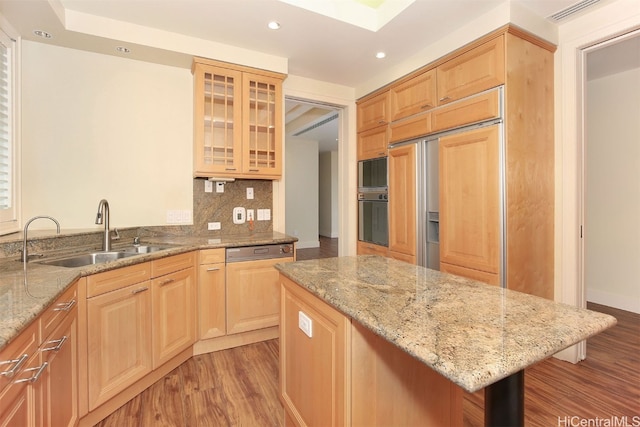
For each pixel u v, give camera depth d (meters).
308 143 7.61
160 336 2.10
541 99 2.35
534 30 2.23
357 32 2.48
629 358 2.44
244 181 3.12
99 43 2.38
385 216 3.29
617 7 2.11
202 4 2.14
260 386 2.10
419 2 2.12
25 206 2.33
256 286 2.64
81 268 1.63
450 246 2.54
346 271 1.57
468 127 2.42
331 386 1.22
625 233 3.46
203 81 2.67
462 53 2.43
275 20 2.31
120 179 2.65
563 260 2.39
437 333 0.86
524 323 0.93
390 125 3.18
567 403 1.91
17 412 1.02
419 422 1.26
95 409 1.70
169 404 1.90
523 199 2.25
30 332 1.10
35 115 2.36
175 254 2.21
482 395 2.04
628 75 3.39
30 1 1.90
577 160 2.35
